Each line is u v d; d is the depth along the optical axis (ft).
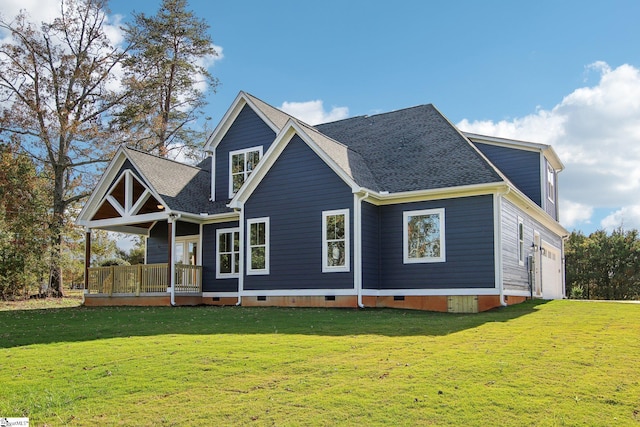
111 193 76.59
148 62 120.67
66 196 109.29
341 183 58.95
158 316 52.85
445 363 27.84
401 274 58.75
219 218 72.54
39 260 99.96
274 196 63.67
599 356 29.12
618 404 21.66
